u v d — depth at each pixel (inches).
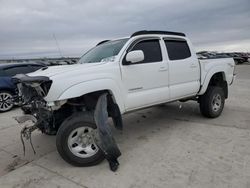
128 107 162.4
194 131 194.1
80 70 141.6
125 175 130.2
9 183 128.6
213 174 126.5
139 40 173.5
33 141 189.5
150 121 229.3
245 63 1497.3
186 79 200.1
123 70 158.4
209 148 159.3
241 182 118.0
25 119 146.9
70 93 133.0
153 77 175.2
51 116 143.1
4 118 269.3
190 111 259.6
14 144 185.8
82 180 127.6
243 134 183.0
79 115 139.3
